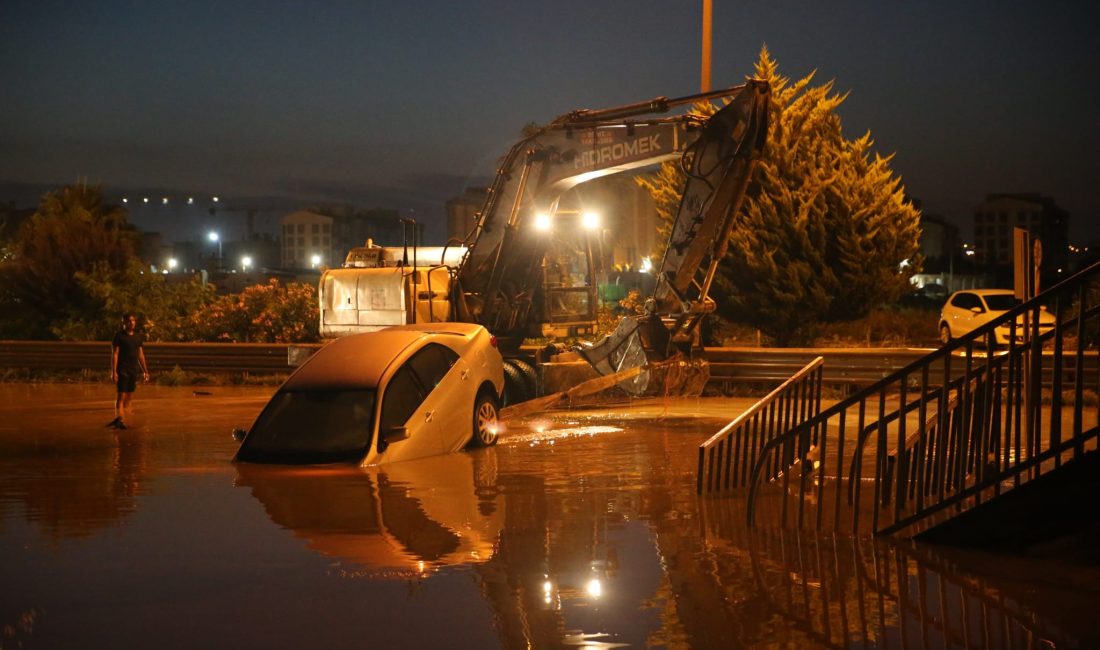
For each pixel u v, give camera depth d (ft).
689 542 27.43
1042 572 24.21
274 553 26.50
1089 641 19.33
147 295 109.81
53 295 113.50
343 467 40.34
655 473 38.83
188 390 78.79
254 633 20.15
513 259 62.85
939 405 29.04
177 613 21.44
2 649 19.38
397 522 30.22
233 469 40.52
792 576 23.94
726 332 98.58
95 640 19.84
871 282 82.99
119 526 29.91
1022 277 36.40
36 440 49.80
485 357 47.85
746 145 50.90
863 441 28.63
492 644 19.40
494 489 35.60
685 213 54.13
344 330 67.21
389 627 20.42
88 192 139.23
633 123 55.83
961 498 27.27
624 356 56.95
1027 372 28.45
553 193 59.57
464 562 25.44
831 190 82.53
